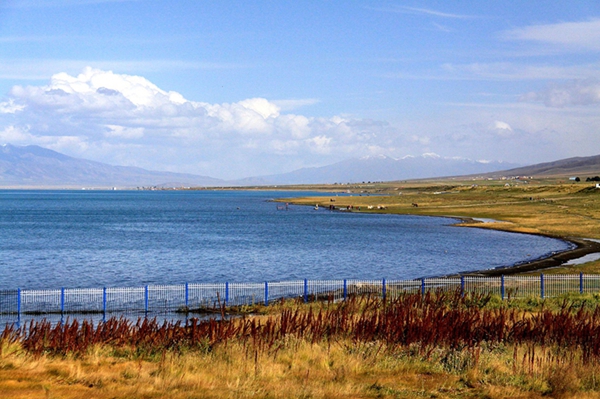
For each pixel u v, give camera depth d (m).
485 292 41.06
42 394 16.83
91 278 58.75
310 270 64.19
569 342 23.66
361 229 120.25
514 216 138.38
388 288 44.22
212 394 17.23
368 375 20.08
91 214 187.88
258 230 120.94
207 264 69.44
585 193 192.38
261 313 36.94
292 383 18.61
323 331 25.05
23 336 24.56
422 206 196.25
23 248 87.31
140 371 19.70
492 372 20.44
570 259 65.50
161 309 39.72
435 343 23.14
